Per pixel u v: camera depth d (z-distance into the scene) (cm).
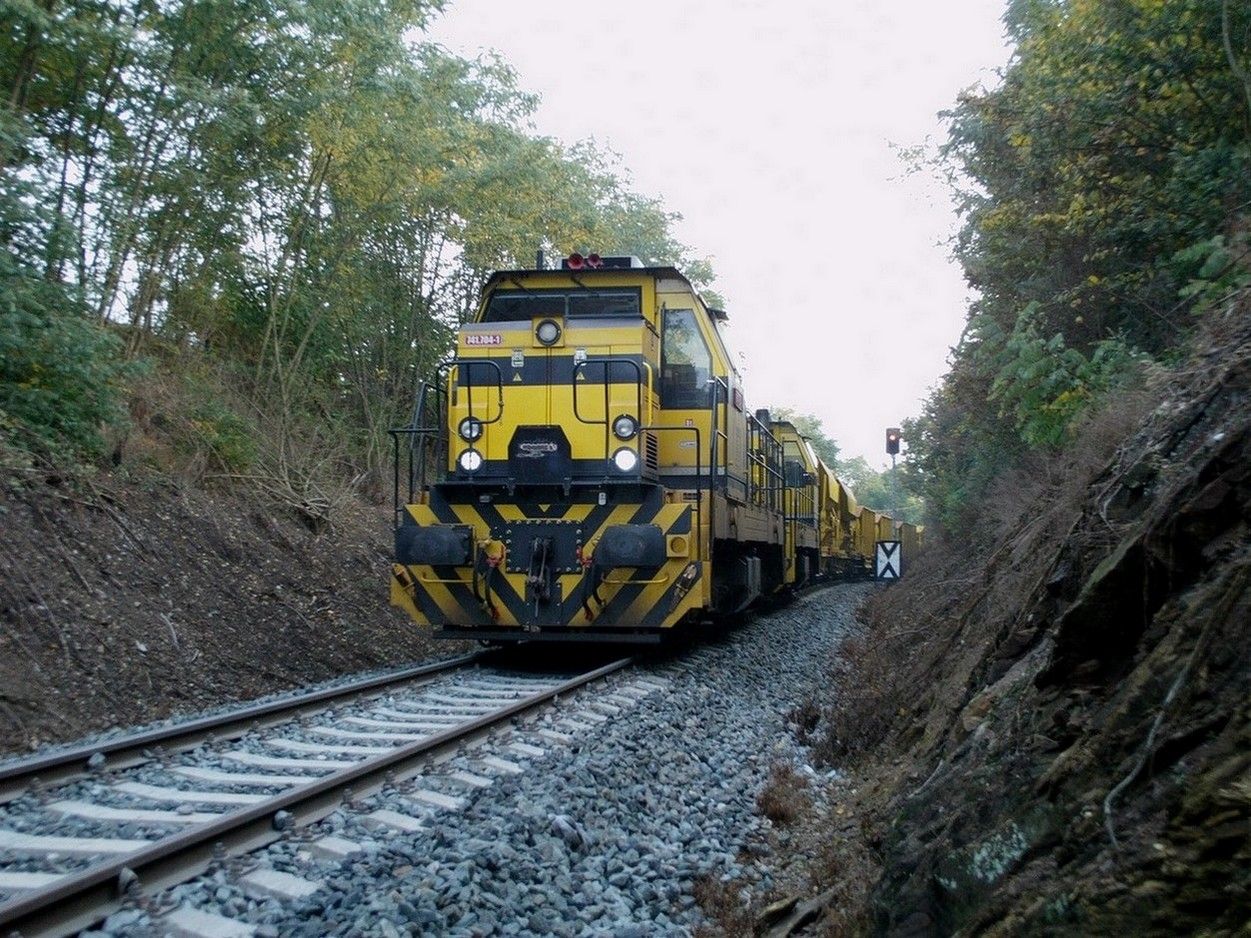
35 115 1226
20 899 392
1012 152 1353
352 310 1844
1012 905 323
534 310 1203
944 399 1820
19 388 1084
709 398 1204
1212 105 988
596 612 1076
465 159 1797
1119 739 337
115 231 1277
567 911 485
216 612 1117
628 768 723
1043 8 1148
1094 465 720
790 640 1612
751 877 590
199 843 482
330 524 1544
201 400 1478
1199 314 789
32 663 859
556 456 1082
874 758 816
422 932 429
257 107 1366
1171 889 272
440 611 1109
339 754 711
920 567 2114
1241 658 302
